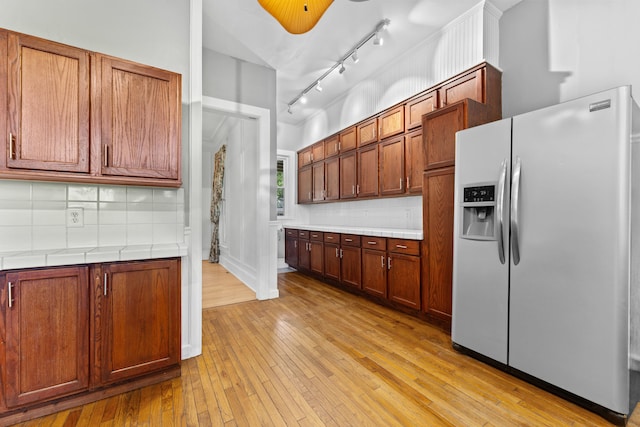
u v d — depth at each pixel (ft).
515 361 5.58
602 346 4.48
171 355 5.51
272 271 11.08
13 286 4.18
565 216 4.88
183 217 6.62
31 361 4.32
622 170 4.29
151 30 6.25
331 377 5.65
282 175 17.85
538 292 5.22
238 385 5.39
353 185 12.91
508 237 5.67
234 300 10.78
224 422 4.41
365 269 10.64
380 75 11.48
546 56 7.43
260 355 6.56
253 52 9.74
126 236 6.03
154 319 5.32
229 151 17.11
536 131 5.26
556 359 4.99
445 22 8.63
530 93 7.75
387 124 11.02
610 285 4.40
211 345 7.06
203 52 9.40
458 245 6.67
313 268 14.01
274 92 11.00
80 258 4.62
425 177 8.26
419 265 8.46
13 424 4.26
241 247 14.44
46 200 5.30
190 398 4.99
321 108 15.53
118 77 5.24
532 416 4.54
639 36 6.02
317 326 8.25
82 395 4.75
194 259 6.64
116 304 4.95
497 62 8.29
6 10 4.99
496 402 4.89
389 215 12.05
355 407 4.77
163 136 5.70
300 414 4.60
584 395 4.67
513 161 5.59
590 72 6.69
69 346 4.59
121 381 5.09
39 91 4.58
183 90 6.61
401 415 4.58
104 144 5.08
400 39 9.43
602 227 4.48
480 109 7.57
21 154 4.43
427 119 8.23
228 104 9.89
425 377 5.65
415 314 8.98
